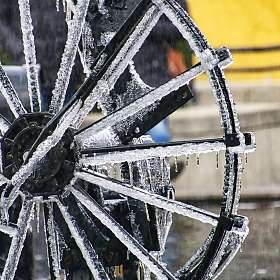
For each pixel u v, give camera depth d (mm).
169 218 17938
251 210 35750
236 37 44719
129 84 16922
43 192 15203
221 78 14969
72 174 15242
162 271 15445
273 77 45156
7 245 17562
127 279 16656
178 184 36719
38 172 15109
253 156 37688
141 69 32875
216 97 15016
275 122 38219
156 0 14852
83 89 14984
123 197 17000
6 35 32750
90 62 17125
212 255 15250
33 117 15398
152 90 15070
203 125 38781
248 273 27984
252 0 45625
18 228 15195
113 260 16094
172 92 16328
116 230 15359
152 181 17422
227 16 45125
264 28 45062
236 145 14914
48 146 14664
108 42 15742
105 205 16547
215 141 15039
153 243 16734
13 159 15266
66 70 15656
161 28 32969
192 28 14891
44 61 28969
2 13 32719
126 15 17016
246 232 15031
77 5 15367
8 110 20328
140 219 16656
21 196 15547
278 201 36844
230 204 15125
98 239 15906
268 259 29391
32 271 20094
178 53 33750
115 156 15234
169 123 37281
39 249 20188
